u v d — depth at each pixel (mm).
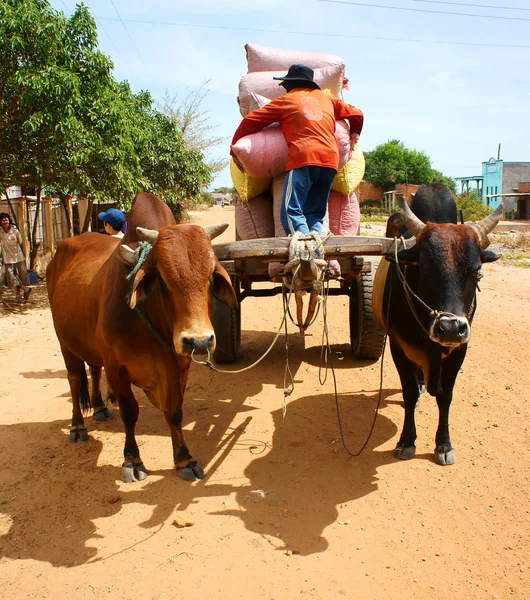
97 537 3398
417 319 3834
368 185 50812
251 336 7906
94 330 4273
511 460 4219
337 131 4863
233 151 4730
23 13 8953
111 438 4809
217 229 3586
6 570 3129
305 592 2898
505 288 11203
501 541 3301
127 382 4012
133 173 11812
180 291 3184
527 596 2865
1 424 5141
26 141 10023
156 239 3326
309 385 5887
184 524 3465
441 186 4434
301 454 4402
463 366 6379
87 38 10109
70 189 11359
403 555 3189
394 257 4051
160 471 4184
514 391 5586
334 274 4473
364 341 6293
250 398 5586
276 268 4379
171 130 20766
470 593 2889
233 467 4211
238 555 3193
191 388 5938
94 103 10000
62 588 2965
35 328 8906
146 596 2887
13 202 13812
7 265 10938
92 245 5008
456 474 4047
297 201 4434
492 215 3838
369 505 3682
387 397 5535
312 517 3559
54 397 5836
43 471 4246
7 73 9406
